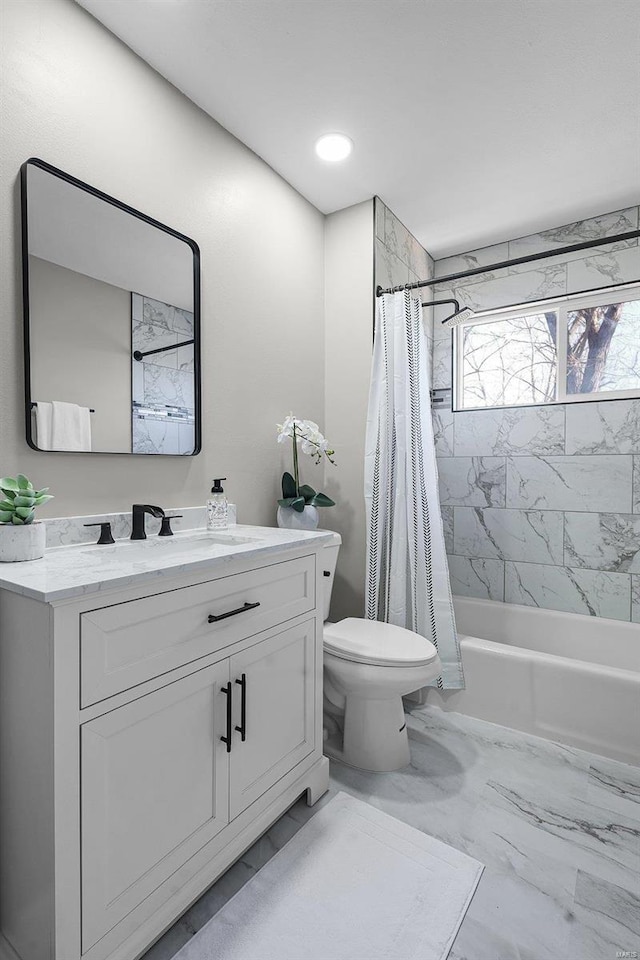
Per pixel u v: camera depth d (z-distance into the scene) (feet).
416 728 6.77
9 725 3.23
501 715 6.83
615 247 8.38
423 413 7.39
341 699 6.10
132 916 3.29
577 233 8.73
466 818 4.94
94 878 3.06
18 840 3.19
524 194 7.88
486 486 9.53
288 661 4.83
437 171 7.27
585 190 7.77
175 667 3.61
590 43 5.06
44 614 2.89
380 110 6.05
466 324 10.02
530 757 6.06
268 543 4.68
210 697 3.91
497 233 9.14
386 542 7.58
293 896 3.98
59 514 4.58
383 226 8.13
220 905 3.90
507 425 9.33
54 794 2.86
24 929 3.17
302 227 7.83
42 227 4.37
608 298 8.54
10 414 4.19
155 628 3.46
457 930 3.70
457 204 8.16
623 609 8.21
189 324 5.81
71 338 4.62
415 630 7.29
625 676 6.00
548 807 5.13
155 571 3.38
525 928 3.73
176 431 5.66
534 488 9.04
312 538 5.15
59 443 4.51
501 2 4.66
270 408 7.17
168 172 5.60
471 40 5.06
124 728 3.24
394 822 4.86
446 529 9.96
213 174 6.19
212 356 6.22
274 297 7.23
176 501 5.74
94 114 4.82
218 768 3.98
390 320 7.61
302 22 4.87
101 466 4.93
